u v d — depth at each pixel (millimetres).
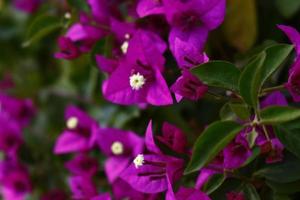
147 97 438
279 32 510
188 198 411
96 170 550
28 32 522
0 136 626
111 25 492
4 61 714
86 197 499
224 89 431
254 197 416
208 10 444
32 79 701
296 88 402
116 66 460
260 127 406
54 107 660
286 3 504
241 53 478
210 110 518
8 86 715
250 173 425
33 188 624
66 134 559
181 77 409
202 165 380
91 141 540
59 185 620
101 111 582
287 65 476
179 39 426
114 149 500
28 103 667
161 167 425
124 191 480
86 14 514
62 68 665
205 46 490
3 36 705
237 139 398
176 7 443
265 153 416
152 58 441
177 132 431
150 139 425
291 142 397
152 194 446
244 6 488
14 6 694
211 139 382
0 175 628
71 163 551
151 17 477
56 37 660
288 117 374
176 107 523
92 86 580
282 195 420
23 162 628
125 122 543
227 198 416
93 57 499
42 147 630
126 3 521
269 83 444
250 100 388
